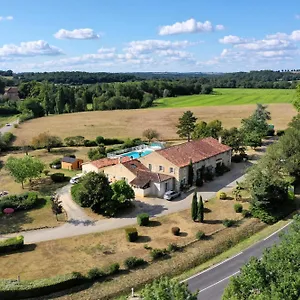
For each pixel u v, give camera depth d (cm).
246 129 9350
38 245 4606
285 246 2670
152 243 4638
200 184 6581
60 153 9338
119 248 4522
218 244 4628
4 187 6825
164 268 4122
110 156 8412
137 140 10288
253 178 5475
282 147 6303
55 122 13725
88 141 10144
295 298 2228
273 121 12562
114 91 19338
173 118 13912
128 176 6341
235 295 2355
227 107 15938
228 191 6319
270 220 5228
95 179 5503
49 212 5572
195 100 19350
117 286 3812
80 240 4725
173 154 6612
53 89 19438
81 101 17212
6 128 12825
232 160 8050
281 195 5400
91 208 5559
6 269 4059
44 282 3706
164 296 2138
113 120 13812
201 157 6862
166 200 5969
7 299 3556
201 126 9488
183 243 4625
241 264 4169
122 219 5309
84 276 3872
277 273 2416
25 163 6631
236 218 5303
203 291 3678
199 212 5159
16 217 5425
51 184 6925
